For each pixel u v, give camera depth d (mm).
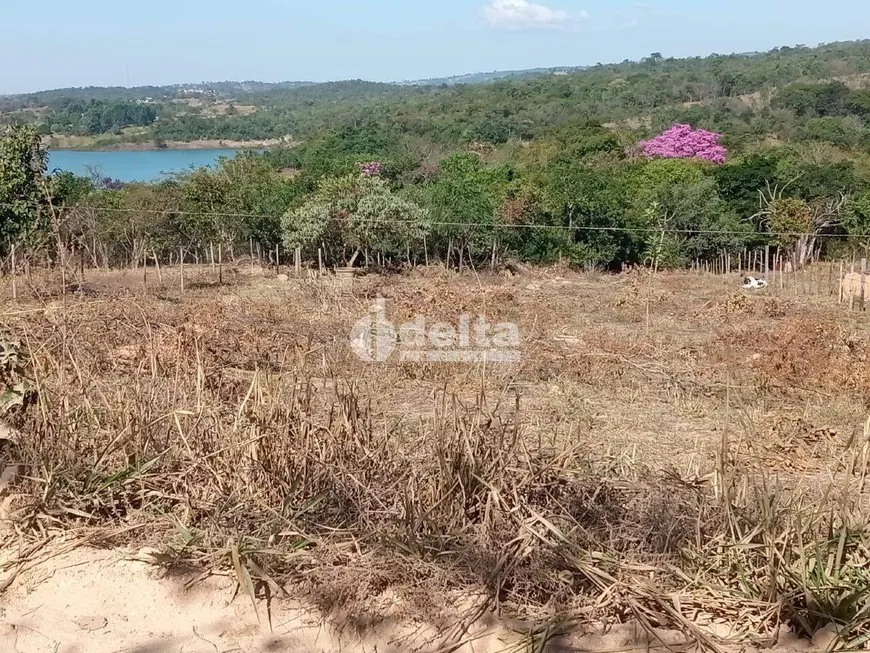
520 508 3502
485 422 4180
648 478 3898
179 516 3639
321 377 6238
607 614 3104
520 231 20281
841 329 9477
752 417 6176
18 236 12539
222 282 15555
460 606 3102
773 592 3074
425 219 18859
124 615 3066
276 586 3146
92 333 6902
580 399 6695
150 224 19656
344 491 3629
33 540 3506
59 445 3898
